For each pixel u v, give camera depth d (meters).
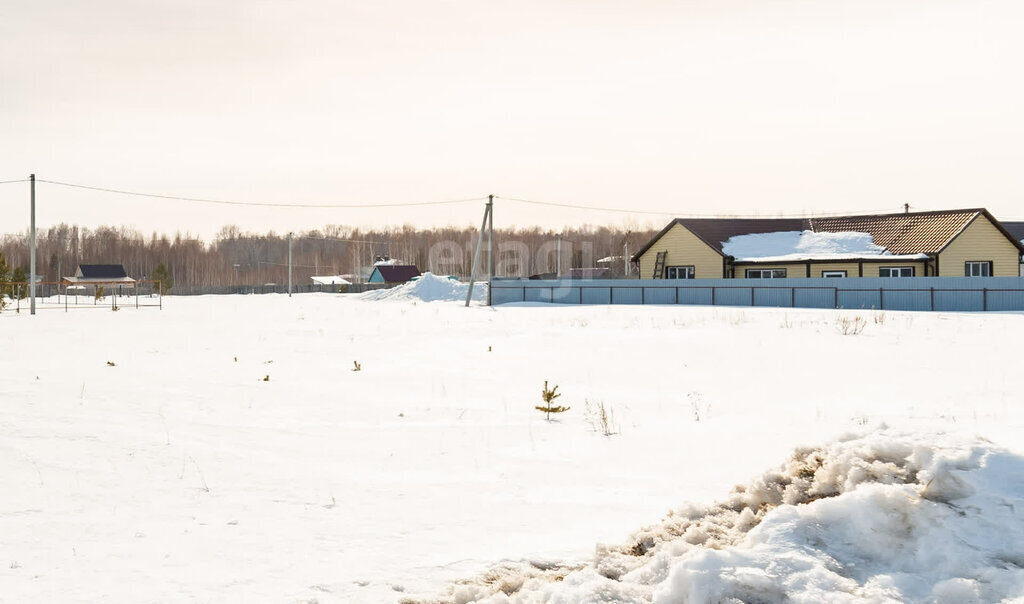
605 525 6.22
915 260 39.09
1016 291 34.09
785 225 48.41
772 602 3.75
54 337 24.16
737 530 5.07
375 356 19.64
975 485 4.44
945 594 3.70
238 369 16.72
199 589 4.77
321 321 31.36
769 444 9.07
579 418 11.41
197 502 6.80
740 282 41.88
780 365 16.95
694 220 47.97
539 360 18.69
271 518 6.39
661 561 4.41
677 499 6.97
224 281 125.62
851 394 13.07
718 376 15.68
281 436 9.87
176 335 25.05
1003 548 3.96
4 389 12.67
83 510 6.45
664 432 10.15
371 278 90.81
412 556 5.48
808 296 39.56
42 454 8.23
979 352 18.17
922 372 15.43
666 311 34.41
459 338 24.08
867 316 28.84
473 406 12.49
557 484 7.65
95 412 10.80
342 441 9.70
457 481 7.79
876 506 4.41
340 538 5.90
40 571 5.03
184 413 11.14
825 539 4.37
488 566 5.25
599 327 26.81
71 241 125.06
